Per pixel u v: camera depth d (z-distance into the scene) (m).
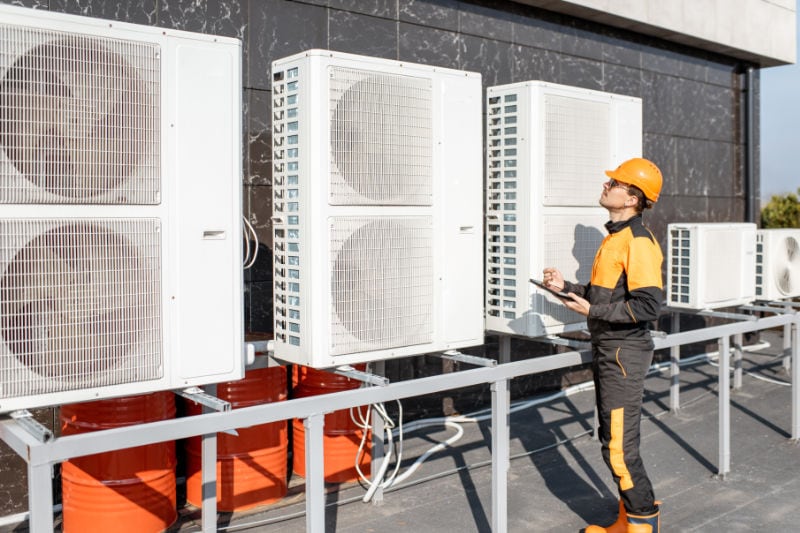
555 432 5.52
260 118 4.70
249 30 4.63
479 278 3.67
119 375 2.67
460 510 4.07
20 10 2.42
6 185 2.42
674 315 6.02
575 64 6.69
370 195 3.26
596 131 4.30
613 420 3.41
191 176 2.80
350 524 3.87
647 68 7.41
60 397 2.55
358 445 4.43
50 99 2.49
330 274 3.16
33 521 2.24
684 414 5.99
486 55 5.97
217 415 2.61
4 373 2.43
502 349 4.49
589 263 4.31
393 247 3.35
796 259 6.29
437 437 5.39
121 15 4.15
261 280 4.73
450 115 3.52
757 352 8.49
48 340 2.52
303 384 4.34
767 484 4.47
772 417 5.91
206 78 2.82
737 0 7.96
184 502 4.14
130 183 2.66
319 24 4.96
